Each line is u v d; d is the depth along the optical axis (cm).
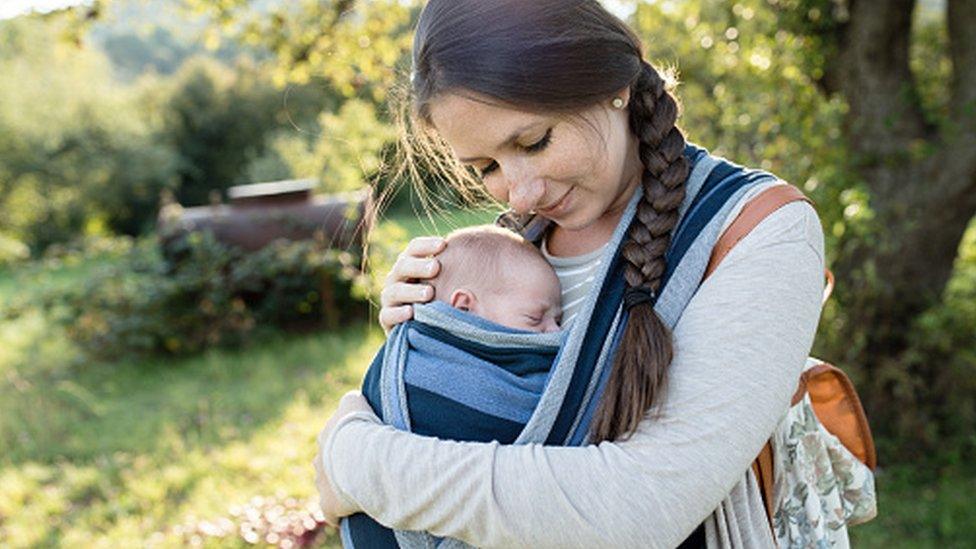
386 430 116
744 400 105
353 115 539
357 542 127
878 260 475
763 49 464
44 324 912
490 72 107
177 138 2438
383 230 526
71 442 565
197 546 388
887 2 461
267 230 846
